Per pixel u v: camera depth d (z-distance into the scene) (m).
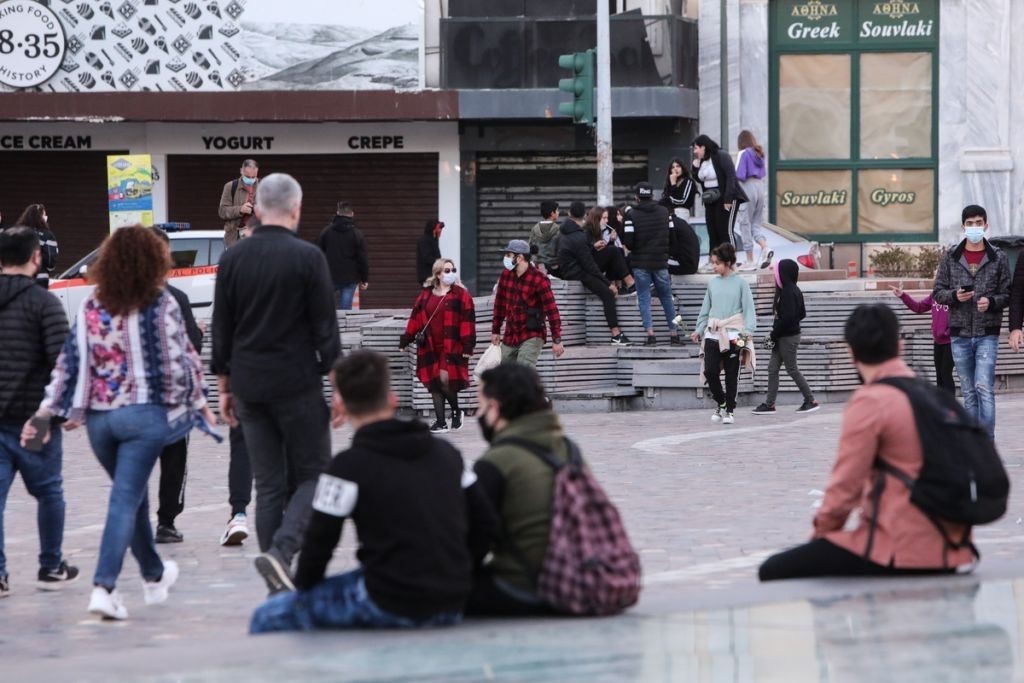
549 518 17.08
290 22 81.62
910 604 16.50
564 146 83.19
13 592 24.08
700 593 18.23
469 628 16.42
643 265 53.97
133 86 82.19
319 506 16.67
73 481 36.94
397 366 52.94
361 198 84.12
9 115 81.50
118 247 21.48
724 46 82.38
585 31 81.75
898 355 18.67
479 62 81.75
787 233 66.12
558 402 52.78
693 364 52.44
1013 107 85.75
